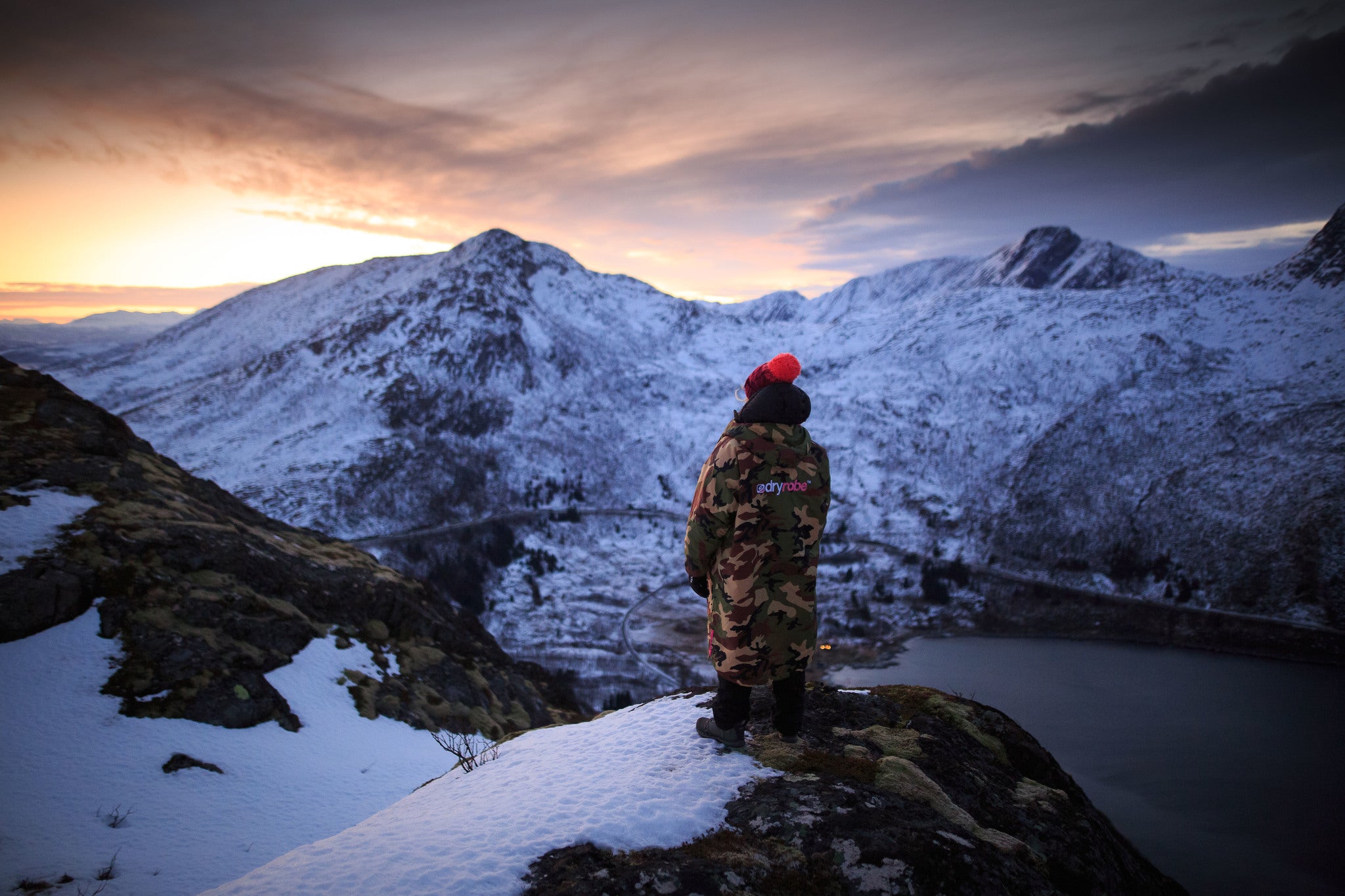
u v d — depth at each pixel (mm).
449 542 183750
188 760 10414
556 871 3146
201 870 8234
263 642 14242
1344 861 68500
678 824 3492
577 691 109250
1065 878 3520
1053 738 95688
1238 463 184125
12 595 11531
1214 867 67375
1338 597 141000
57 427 16609
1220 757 89625
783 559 3652
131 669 11680
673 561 198500
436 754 13625
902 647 136250
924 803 3686
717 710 4145
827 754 4125
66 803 8867
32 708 10344
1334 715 104062
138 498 15547
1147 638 139875
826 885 3004
